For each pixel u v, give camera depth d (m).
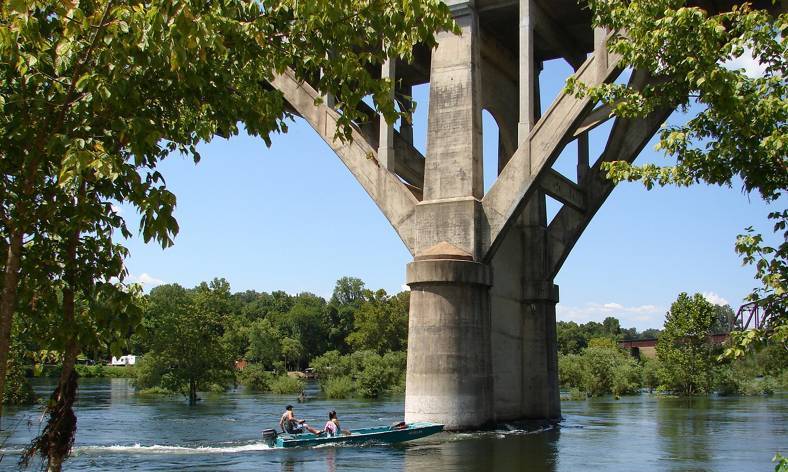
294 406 47.25
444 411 25.05
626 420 35.00
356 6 9.52
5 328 7.99
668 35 10.71
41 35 8.36
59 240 9.39
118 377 103.31
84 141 7.89
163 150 9.93
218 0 8.99
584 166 32.78
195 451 22.97
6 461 19.88
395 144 33.06
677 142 10.85
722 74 10.12
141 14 7.89
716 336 63.28
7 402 40.56
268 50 9.80
